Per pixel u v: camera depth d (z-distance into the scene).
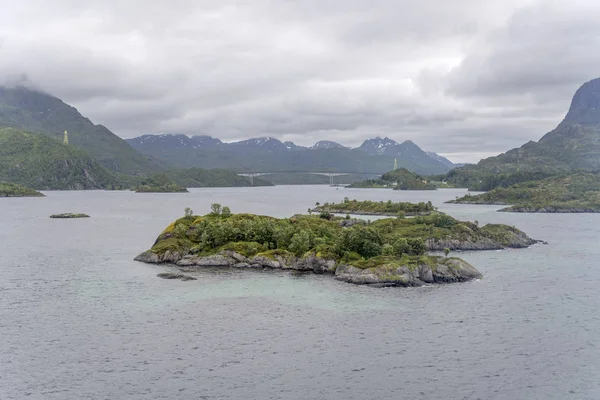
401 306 133.38
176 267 183.25
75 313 125.88
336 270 170.25
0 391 84.81
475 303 137.12
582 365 97.12
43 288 150.62
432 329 115.88
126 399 83.12
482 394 86.00
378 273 157.62
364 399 84.06
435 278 161.62
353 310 129.38
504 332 114.25
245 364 96.44
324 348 104.31
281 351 102.56
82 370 93.25
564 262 198.00
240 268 181.50
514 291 150.25
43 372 92.19
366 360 98.75
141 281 159.88
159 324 117.75
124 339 108.25
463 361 98.62
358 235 181.50
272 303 135.25
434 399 84.25
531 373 93.69
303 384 88.88
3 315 123.75
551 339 110.06
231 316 123.88
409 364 97.12
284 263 182.25
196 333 112.12
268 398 84.00
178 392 85.56
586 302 138.62
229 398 83.88
